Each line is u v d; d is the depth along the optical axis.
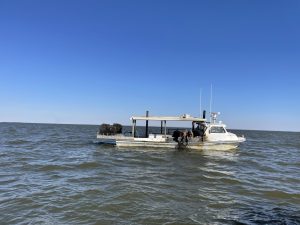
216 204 14.45
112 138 37.12
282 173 23.92
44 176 19.83
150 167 24.19
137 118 36.25
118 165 24.77
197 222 12.03
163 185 17.89
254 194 16.59
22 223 11.51
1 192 15.59
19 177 19.36
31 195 15.09
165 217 12.47
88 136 67.75
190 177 20.58
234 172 23.17
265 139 88.38
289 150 47.91
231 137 34.72
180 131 35.44
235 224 11.92
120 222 11.80
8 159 26.92
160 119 35.75
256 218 12.67
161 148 35.41
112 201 14.34
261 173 23.45
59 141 49.75
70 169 22.56
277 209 13.95
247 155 34.97
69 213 12.68
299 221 12.45
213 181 19.56
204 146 34.25
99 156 30.12
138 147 35.97
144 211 13.12
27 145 41.44
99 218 12.17
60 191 15.95
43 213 12.62
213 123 34.78
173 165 25.45
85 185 17.38
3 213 12.55
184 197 15.46
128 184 17.80
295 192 17.25
